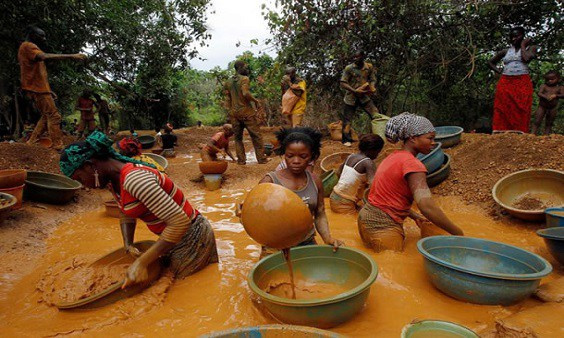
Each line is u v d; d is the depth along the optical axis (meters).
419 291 2.88
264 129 14.84
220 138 8.33
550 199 4.73
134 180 2.78
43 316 2.70
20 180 4.97
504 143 5.98
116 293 2.79
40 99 7.46
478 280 2.55
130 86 15.13
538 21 9.60
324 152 8.62
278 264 2.97
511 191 4.98
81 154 2.87
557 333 2.19
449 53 10.52
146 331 2.48
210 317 2.62
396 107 13.42
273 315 2.43
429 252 3.12
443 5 9.55
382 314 2.58
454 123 12.42
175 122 22.58
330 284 2.98
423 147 3.67
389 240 3.65
